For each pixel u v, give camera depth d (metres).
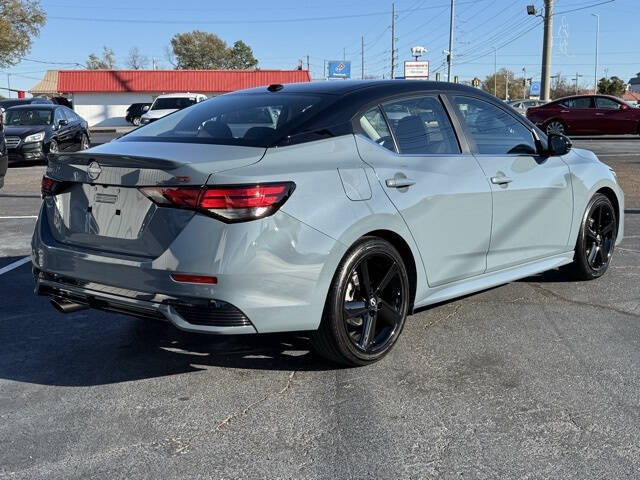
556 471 2.76
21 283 5.72
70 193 3.71
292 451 2.95
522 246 4.74
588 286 5.48
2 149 8.42
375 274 3.82
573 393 3.49
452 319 4.68
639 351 4.07
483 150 4.48
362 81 4.30
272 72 54.31
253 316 3.24
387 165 3.81
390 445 2.99
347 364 3.79
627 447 2.95
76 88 52.53
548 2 30.64
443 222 4.07
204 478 2.74
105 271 3.46
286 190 3.28
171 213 3.25
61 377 3.77
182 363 3.96
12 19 40.44
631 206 9.30
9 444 3.02
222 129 3.81
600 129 21.58
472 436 3.06
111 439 3.07
